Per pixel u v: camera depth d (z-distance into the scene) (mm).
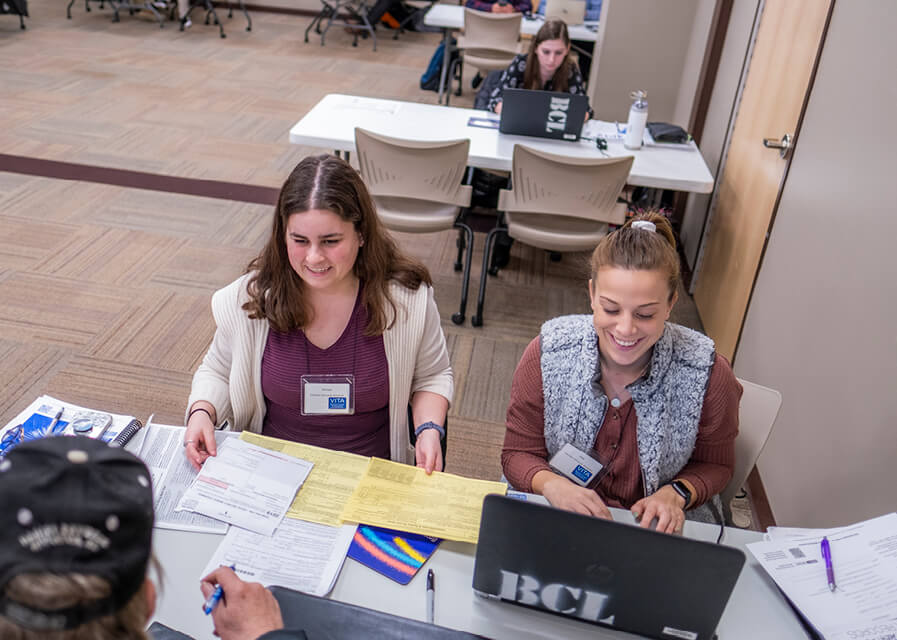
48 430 1415
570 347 1464
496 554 1089
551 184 2996
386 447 1709
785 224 2461
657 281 1308
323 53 7348
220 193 4176
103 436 1418
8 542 590
